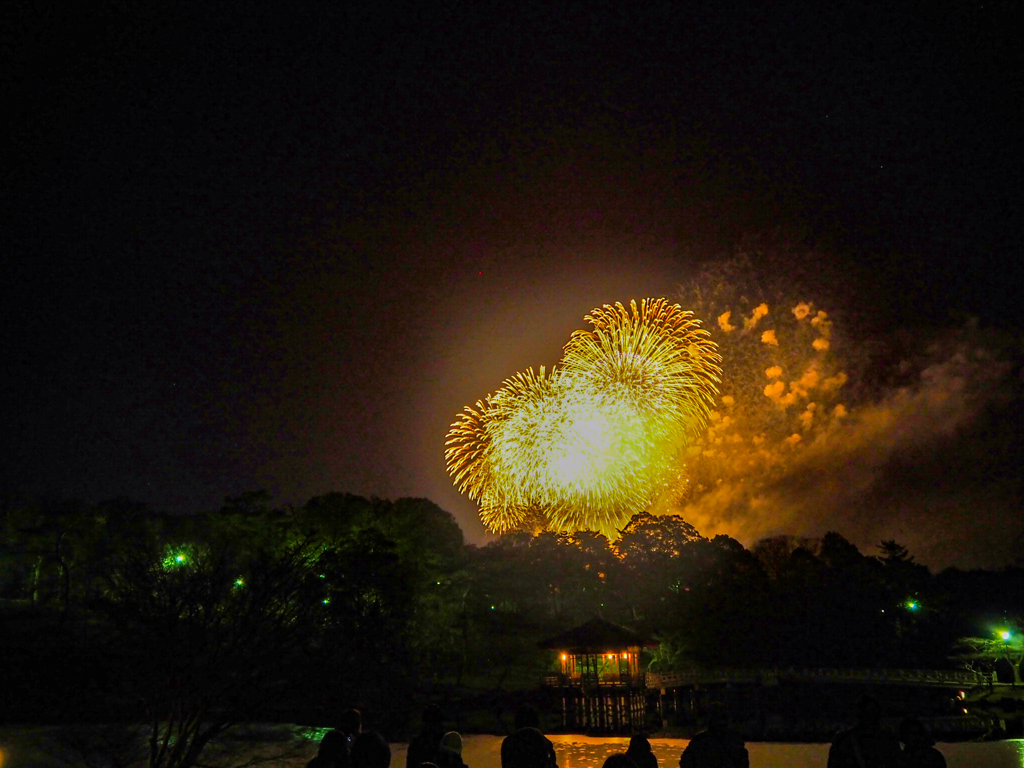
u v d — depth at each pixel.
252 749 31.28
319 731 36.56
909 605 103.69
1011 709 75.06
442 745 13.55
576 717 74.69
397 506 97.19
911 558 113.19
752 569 105.31
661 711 77.75
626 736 70.94
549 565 115.38
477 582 112.12
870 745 13.40
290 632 26.27
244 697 25.38
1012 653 95.94
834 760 13.72
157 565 27.03
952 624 106.62
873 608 101.44
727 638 97.31
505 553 119.00
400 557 82.31
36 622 76.12
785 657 96.50
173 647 24.91
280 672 26.27
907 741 13.52
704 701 79.06
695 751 13.82
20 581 102.31
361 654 30.64
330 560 39.72
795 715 75.38
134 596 25.84
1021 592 114.12
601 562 114.56
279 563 27.97
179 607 25.50
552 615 121.88
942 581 112.56
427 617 85.00
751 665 95.81
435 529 105.12
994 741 62.03
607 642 78.19
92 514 92.94
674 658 97.94
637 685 77.31
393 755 47.94
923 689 81.69
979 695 82.06
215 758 29.25
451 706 78.25
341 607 32.06
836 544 116.44
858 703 13.69
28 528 90.44
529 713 12.45
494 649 105.38
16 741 40.53
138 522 89.31
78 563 86.44
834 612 99.06
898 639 102.69
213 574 26.06
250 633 25.48
